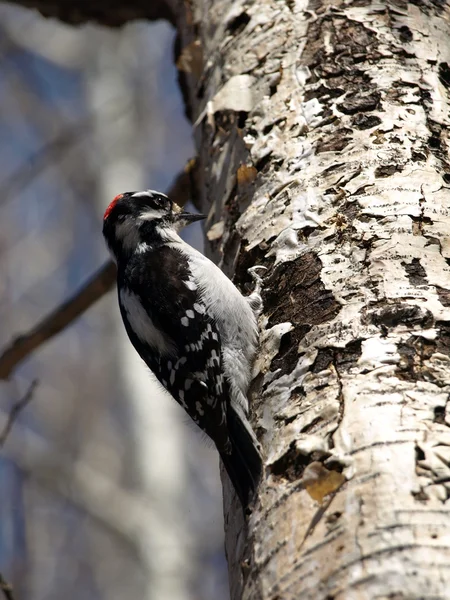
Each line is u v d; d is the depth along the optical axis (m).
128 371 20.34
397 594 4.77
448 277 6.50
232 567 6.23
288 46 8.53
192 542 18.64
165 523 18.09
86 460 22.42
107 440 22.95
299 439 5.94
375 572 4.90
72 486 20.00
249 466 6.32
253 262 7.62
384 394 5.80
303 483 5.55
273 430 6.32
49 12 13.34
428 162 7.33
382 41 8.21
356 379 5.98
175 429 19.39
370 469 5.37
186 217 9.84
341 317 6.43
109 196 23.97
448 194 7.10
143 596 17.23
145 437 19.16
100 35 26.08
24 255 25.17
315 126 7.82
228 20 9.28
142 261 8.89
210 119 8.73
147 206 9.73
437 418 5.61
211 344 7.55
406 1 8.56
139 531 18.09
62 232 25.61
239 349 7.27
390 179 7.21
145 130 25.39
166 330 8.08
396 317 6.25
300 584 5.19
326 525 5.31
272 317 7.09
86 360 24.12
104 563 21.02
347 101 7.85
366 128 7.64
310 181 7.49
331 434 5.77
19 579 19.72
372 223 6.93
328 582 5.05
